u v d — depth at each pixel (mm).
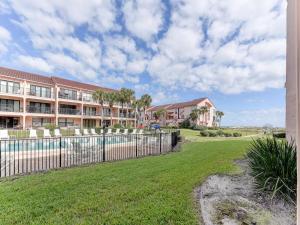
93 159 7957
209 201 3643
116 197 3676
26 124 27875
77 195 3756
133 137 11609
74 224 2785
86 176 4992
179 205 3379
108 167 6074
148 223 2828
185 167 6020
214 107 57781
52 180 4664
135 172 5410
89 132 21062
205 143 13883
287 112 6371
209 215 3156
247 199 3758
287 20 6352
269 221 3061
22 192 3875
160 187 4207
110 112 41469
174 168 5895
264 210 3375
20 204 3357
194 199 3686
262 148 4438
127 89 39188
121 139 11500
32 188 4102
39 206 3297
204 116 52719
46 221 2854
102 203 3436
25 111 27281
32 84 28547
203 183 4566
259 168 4121
